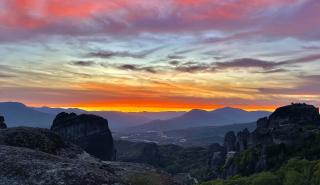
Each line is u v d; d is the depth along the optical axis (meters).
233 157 179.75
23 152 30.23
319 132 149.88
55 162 28.98
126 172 36.31
